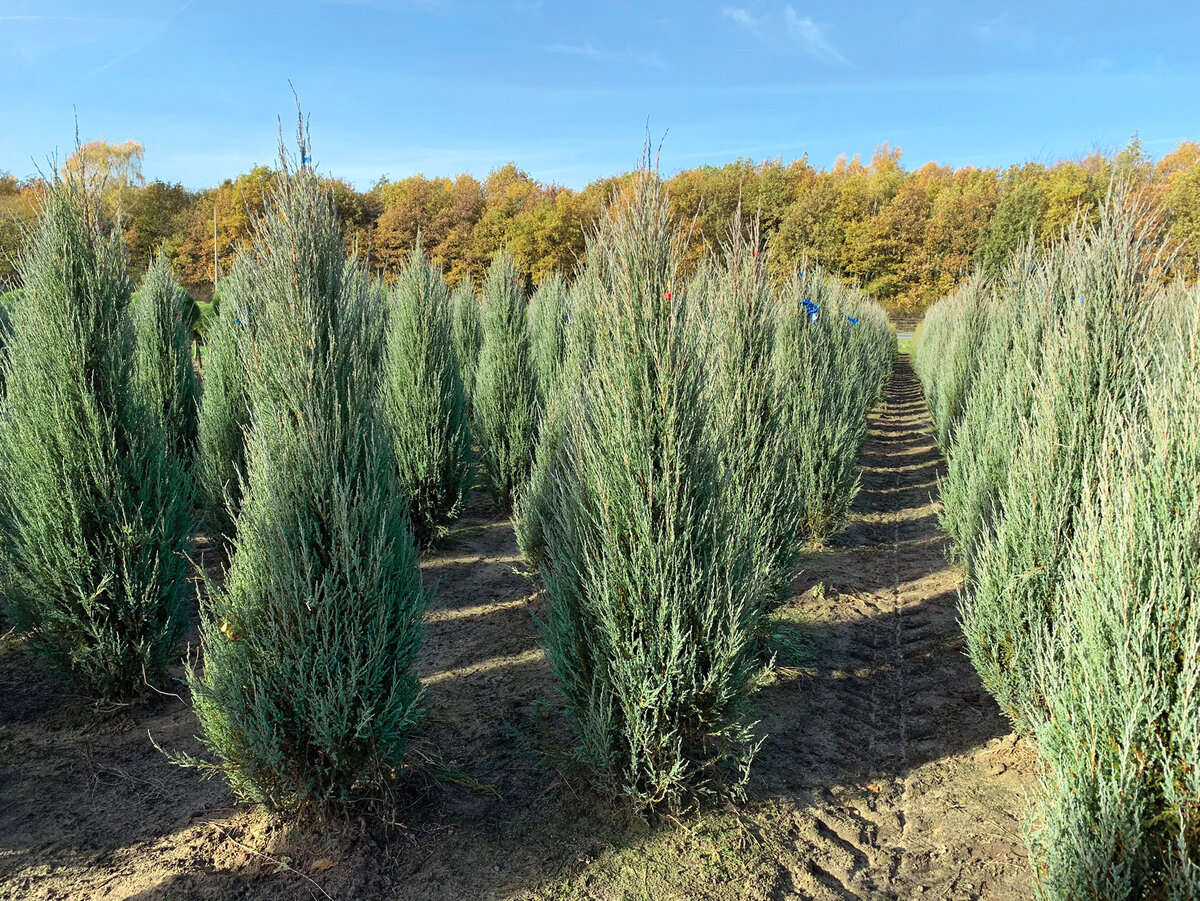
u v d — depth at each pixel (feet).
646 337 10.77
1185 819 6.92
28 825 11.28
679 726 11.25
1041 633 12.52
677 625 10.61
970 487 18.74
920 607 20.61
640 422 10.78
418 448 24.57
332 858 10.44
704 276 21.65
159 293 25.70
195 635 17.72
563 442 13.50
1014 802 12.03
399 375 24.81
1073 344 13.69
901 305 124.88
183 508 15.85
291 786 10.54
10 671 16.22
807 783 12.64
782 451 18.60
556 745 13.21
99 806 11.82
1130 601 7.57
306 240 10.78
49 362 13.56
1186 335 8.89
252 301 11.06
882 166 174.19
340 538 10.37
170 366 25.64
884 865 10.73
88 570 14.02
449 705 15.01
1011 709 13.46
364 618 10.66
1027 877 10.32
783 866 10.57
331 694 10.23
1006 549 13.34
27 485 13.78
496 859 10.56
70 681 15.01
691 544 10.99
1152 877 7.18
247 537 10.38
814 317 24.56
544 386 33.86
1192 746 6.90
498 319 29.40
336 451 10.68
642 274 10.82
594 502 11.09
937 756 13.58
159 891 9.77
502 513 30.01
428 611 20.12
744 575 11.98
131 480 14.49
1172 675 7.30
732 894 9.95
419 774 12.42
